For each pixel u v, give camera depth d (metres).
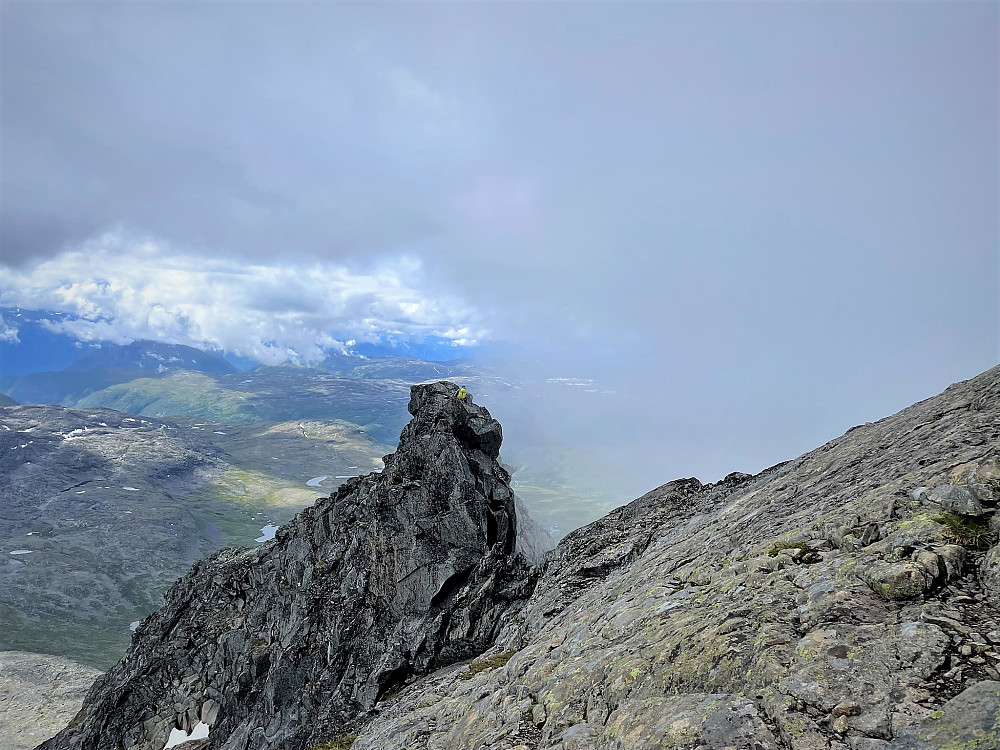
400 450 60.00
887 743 8.15
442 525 52.88
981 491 12.41
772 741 9.17
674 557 25.44
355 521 61.25
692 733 10.08
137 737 65.69
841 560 13.30
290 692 53.25
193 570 82.06
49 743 72.88
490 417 60.41
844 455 24.98
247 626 65.50
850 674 9.54
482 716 17.36
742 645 11.66
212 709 65.62
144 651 74.25
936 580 10.82
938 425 20.62
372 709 39.25
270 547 71.38
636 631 16.05
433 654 43.22
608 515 45.62
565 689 15.07
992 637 9.18
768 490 28.22
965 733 7.56
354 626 52.06
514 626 36.34
